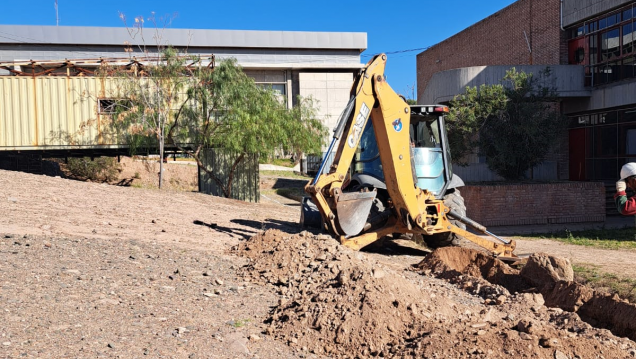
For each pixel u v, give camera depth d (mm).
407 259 8773
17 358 3299
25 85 19453
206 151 21016
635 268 8109
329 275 5523
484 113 17016
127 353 3586
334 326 4348
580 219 16297
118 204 10789
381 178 8867
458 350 3730
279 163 36375
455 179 9547
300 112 21219
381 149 8078
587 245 11023
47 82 19516
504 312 5168
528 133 16641
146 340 3859
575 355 3732
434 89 21156
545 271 6789
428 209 8727
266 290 5543
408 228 8234
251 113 19000
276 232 7496
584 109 20594
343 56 38906
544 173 21609
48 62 20062
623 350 3885
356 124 7648
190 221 10312
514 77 17531
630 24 18094
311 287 5289
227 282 5730
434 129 9523
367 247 9414
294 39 38031
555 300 5988
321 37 38281
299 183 28469
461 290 6316
